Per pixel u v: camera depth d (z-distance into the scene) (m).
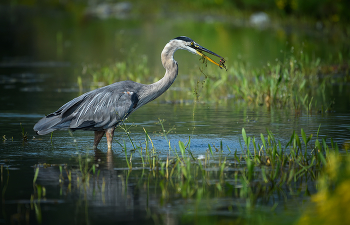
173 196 7.52
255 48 31.14
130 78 20.92
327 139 10.97
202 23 50.41
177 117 14.10
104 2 74.50
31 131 12.18
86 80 21.62
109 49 33.06
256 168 8.95
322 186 7.66
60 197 7.50
